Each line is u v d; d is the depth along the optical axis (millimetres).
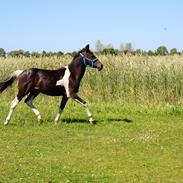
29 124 15531
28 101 15523
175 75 20906
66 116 17484
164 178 9289
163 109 19172
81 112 18812
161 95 20734
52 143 12641
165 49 24609
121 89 21547
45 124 15609
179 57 22750
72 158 10938
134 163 10508
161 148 12109
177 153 11570
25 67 24016
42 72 15211
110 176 9336
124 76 21641
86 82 22234
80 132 14414
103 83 21922
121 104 20484
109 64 22188
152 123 16422
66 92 15320
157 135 13930
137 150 11875
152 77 21156
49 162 10477
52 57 24391
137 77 21391
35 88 15203
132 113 18875
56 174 9406
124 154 11414
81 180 8977
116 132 14508
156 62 21875
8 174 9352
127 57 22766
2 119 16438
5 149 11750
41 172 9547
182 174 9602
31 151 11578
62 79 15203
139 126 15719
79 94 22094
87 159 10852
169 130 14953
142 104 20531
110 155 11289
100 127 15344
